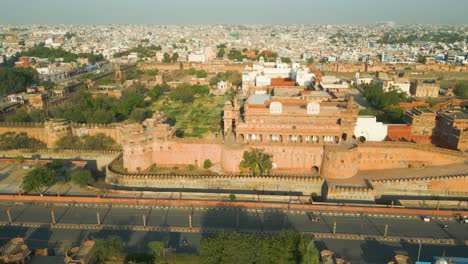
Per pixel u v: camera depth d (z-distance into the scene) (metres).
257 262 97.25
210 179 160.25
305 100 191.88
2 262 100.88
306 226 126.31
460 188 155.38
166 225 126.12
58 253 110.12
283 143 166.12
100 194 149.50
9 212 133.12
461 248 115.19
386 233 121.69
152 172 170.50
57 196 143.50
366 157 169.38
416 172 164.12
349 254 111.00
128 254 107.62
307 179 157.38
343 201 147.38
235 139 176.75
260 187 159.88
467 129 179.12
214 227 125.38
